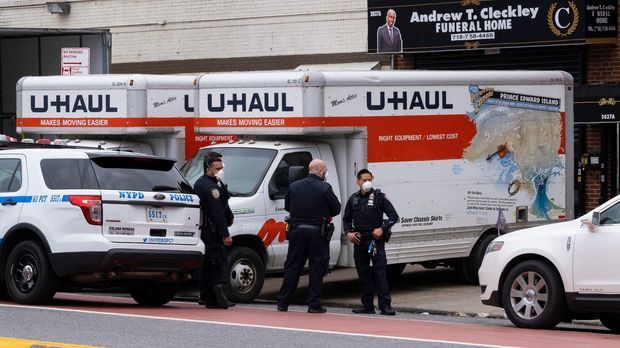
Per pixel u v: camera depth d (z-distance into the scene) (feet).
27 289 62.64
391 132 74.90
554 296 57.16
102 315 58.49
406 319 63.98
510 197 81.51
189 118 83.56
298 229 65.16
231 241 65.98
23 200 63.00
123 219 61.36
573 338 53.62
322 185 65.41
